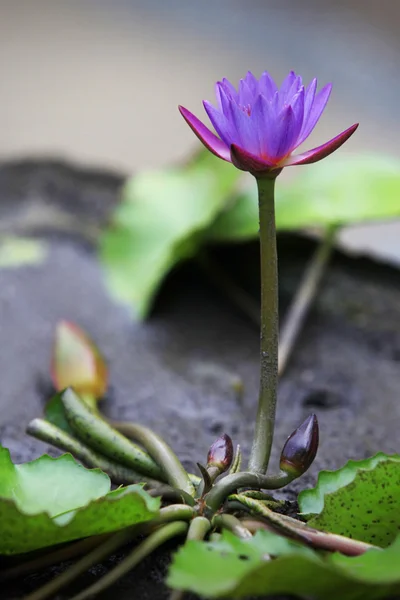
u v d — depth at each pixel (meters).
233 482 0.98
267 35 3.92
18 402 1.27
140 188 1.58
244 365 1.38
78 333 1.24
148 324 1.46
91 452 1.06
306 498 1.01
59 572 0.98
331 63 3.60
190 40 3.88
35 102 3.13
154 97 3.21
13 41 3.80
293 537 0.96
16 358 1.34
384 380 1.33
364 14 4.18
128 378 1.33
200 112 3.05
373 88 3.37
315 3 4.33
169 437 1.20
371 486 0.97
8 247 1.64
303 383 1.33
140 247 1.53
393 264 1.55
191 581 0.90
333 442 1.19
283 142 0.95
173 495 1.00
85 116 3.02
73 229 1.74
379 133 2.95
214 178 1.53
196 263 1.61
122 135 2.85
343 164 1.46
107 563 0.98
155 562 0.98
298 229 1.57
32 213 1.79
